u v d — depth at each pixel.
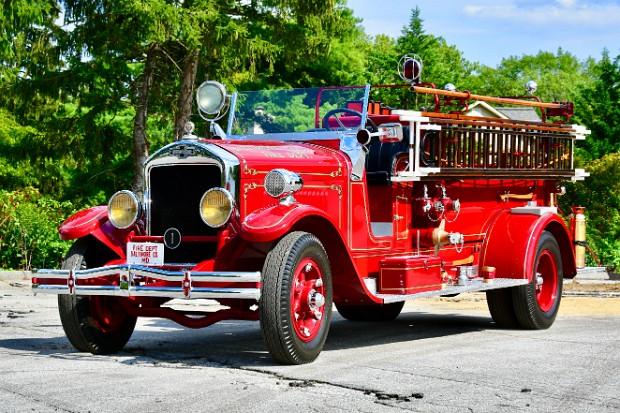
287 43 23.09
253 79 24.45
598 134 33.28
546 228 9.37
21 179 24.75
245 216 6.57
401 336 8.33
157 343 7.68
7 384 5.57
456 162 8.24
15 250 16.33
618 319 9.90
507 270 8.77
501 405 5.11
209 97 8.08
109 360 6.62
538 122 9.41
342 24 23.48
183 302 11.38
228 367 6.29
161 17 19.83
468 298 12.80
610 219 22.81
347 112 7.87
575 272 9.70
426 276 7.73
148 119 28.11
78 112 23.81
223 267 6.51
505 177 8.90
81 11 21.05
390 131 7.36
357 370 6.16
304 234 6.41
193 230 6.70
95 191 25.19
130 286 6.36
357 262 7.40
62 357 6.75
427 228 8.27
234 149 6.73
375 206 7.93
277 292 6.12
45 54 21.53
